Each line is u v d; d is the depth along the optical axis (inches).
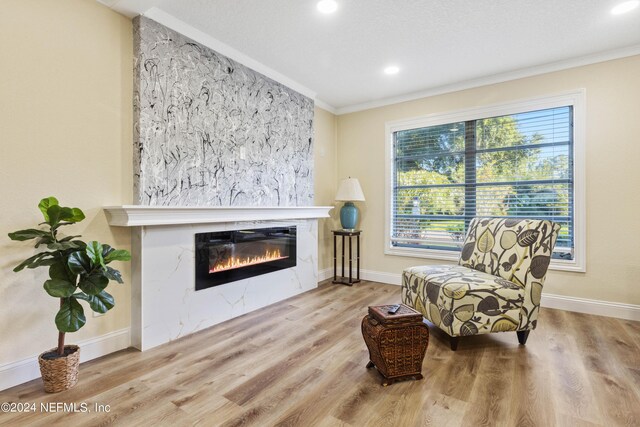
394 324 72.5
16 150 71.7
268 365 80.8
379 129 171.2
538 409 63.0
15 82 71.4
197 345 93.0
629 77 112.9
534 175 132.2
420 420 59.8
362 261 177.9
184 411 62.4
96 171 84.9
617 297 115.4
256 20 98.0
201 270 105.3
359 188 165.6
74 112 80.7
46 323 76.5
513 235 100.8
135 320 91.2
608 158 116.2
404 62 126.1
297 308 127.2
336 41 110.7
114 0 85.0
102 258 70.1
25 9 72.7
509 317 90.7
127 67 91.3
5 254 70.4
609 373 76.6
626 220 113.7
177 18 97.3
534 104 129.8
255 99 128.0
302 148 153.7
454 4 89.7
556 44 111.3
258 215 123.5
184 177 102.5
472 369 79.2
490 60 123.7
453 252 149.7
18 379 71.7
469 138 146.8
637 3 88.8
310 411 62.6
